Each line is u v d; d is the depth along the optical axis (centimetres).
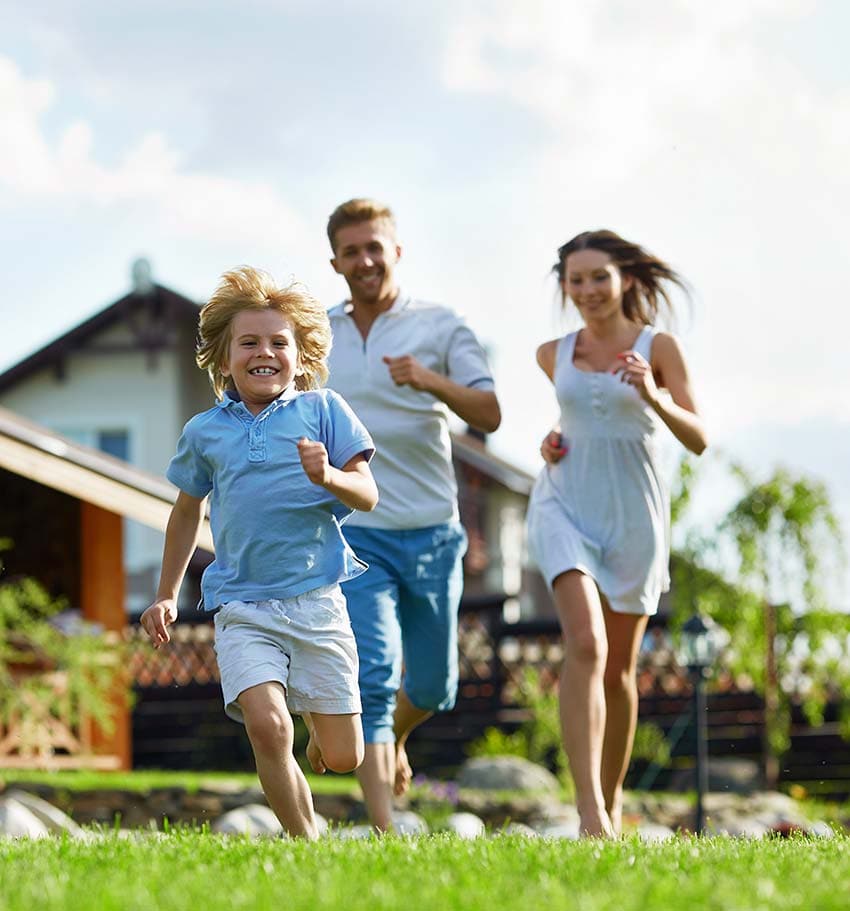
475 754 1861
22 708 1476
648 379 648
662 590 700
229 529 542
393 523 703
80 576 1702
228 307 558
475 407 702
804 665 1747
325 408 556
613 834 629
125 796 1341
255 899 360
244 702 521
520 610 3591
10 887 391
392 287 725
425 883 388
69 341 2964
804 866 438
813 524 1723
